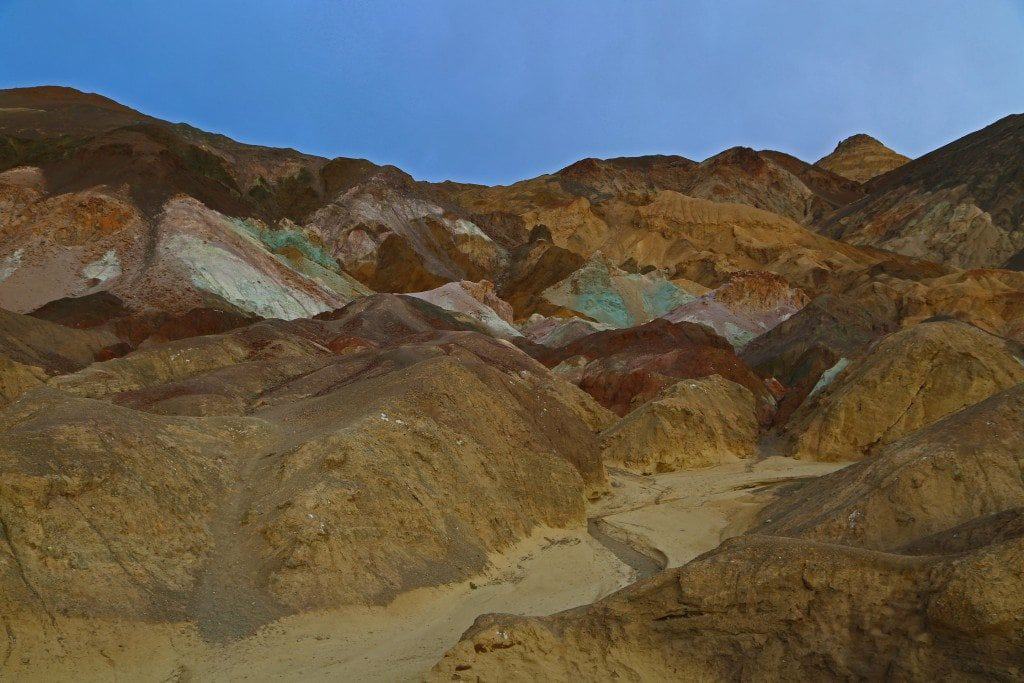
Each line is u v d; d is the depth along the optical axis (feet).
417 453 85.51
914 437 89.92
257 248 299.58
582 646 48.49
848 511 80.43
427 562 74.79
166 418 80.38
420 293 313.12
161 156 326.65
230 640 58.44
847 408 145.69
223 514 71.20
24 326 172.24
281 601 63.57
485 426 100.07
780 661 44.98
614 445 151.23
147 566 61.00
